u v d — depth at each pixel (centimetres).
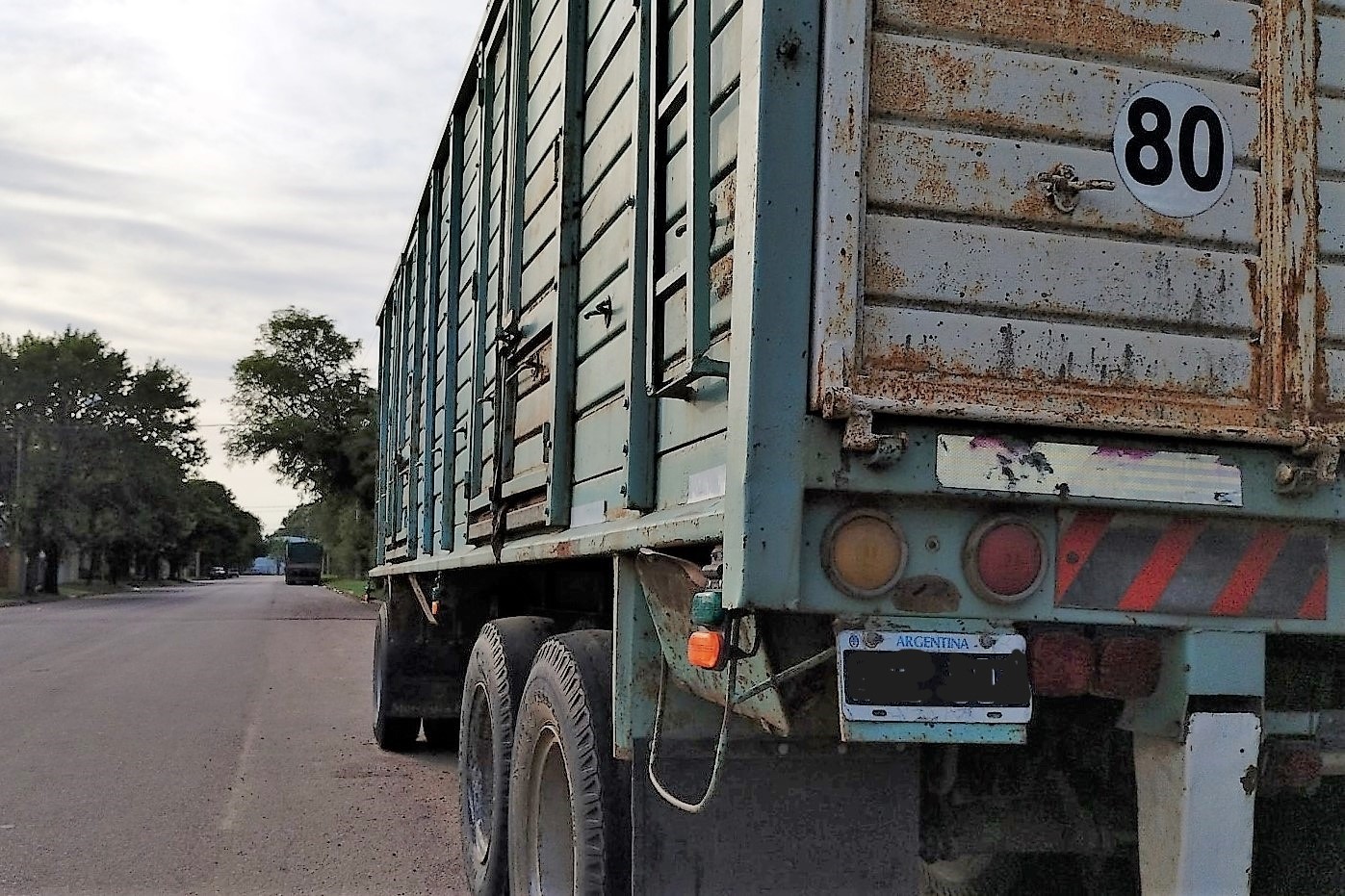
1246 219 255
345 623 2792
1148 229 248
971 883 338
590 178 382
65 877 520
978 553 230
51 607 3966
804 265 228
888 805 281
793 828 280
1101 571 237
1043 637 237
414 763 820
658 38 307
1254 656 242
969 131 239
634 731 300
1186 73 254
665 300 299
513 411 482
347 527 5003
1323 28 262
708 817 281
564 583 478
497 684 435
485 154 562
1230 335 251
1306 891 289
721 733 249
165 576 11644
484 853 438
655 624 303
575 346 392
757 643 236
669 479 296
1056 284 241
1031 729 289
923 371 232
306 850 573
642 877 289
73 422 5806
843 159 230
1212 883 236
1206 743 238
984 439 231
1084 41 248
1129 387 243
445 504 648
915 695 222
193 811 655
